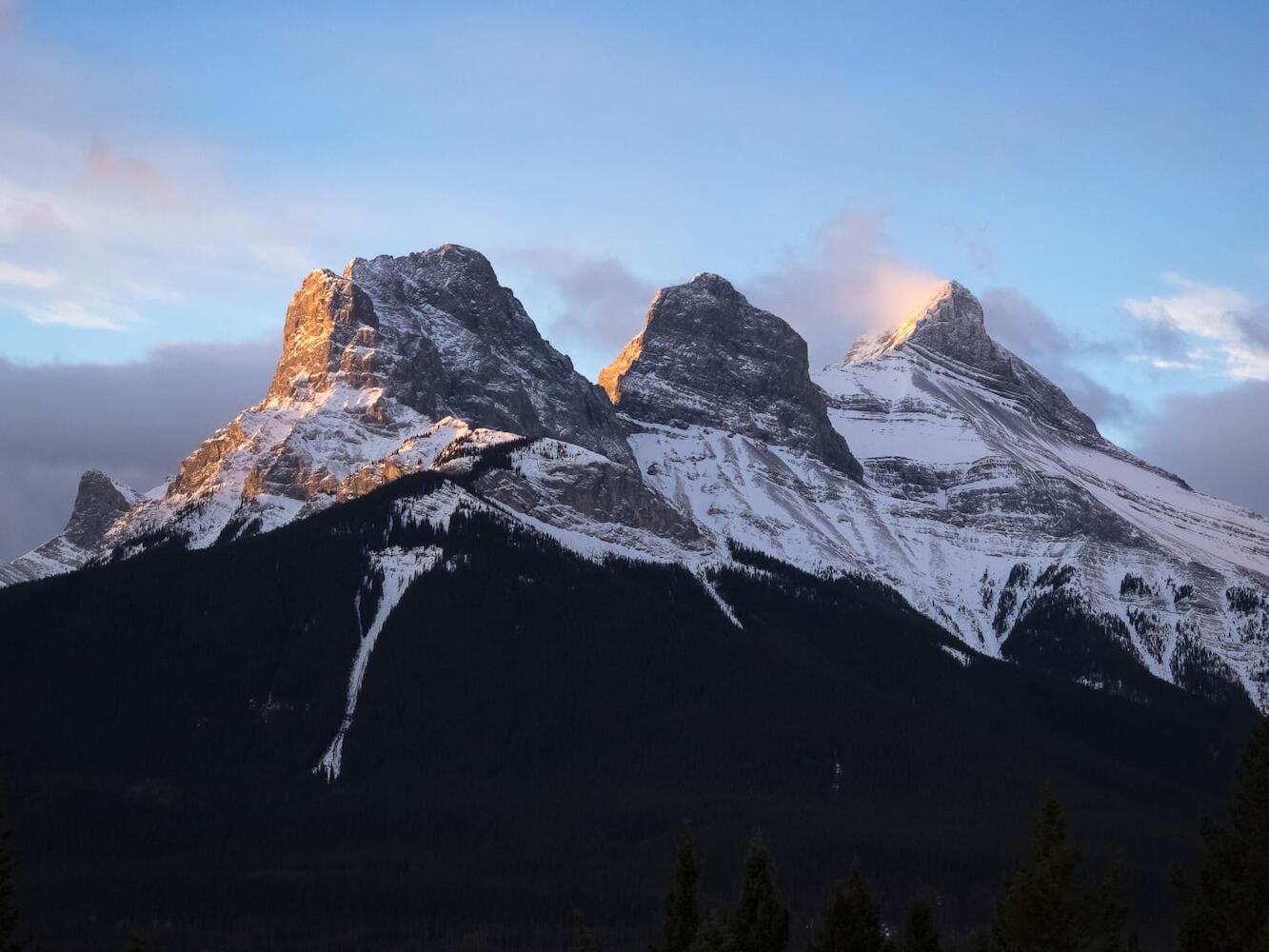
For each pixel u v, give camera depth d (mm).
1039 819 171125
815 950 169875
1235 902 173000
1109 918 169875
